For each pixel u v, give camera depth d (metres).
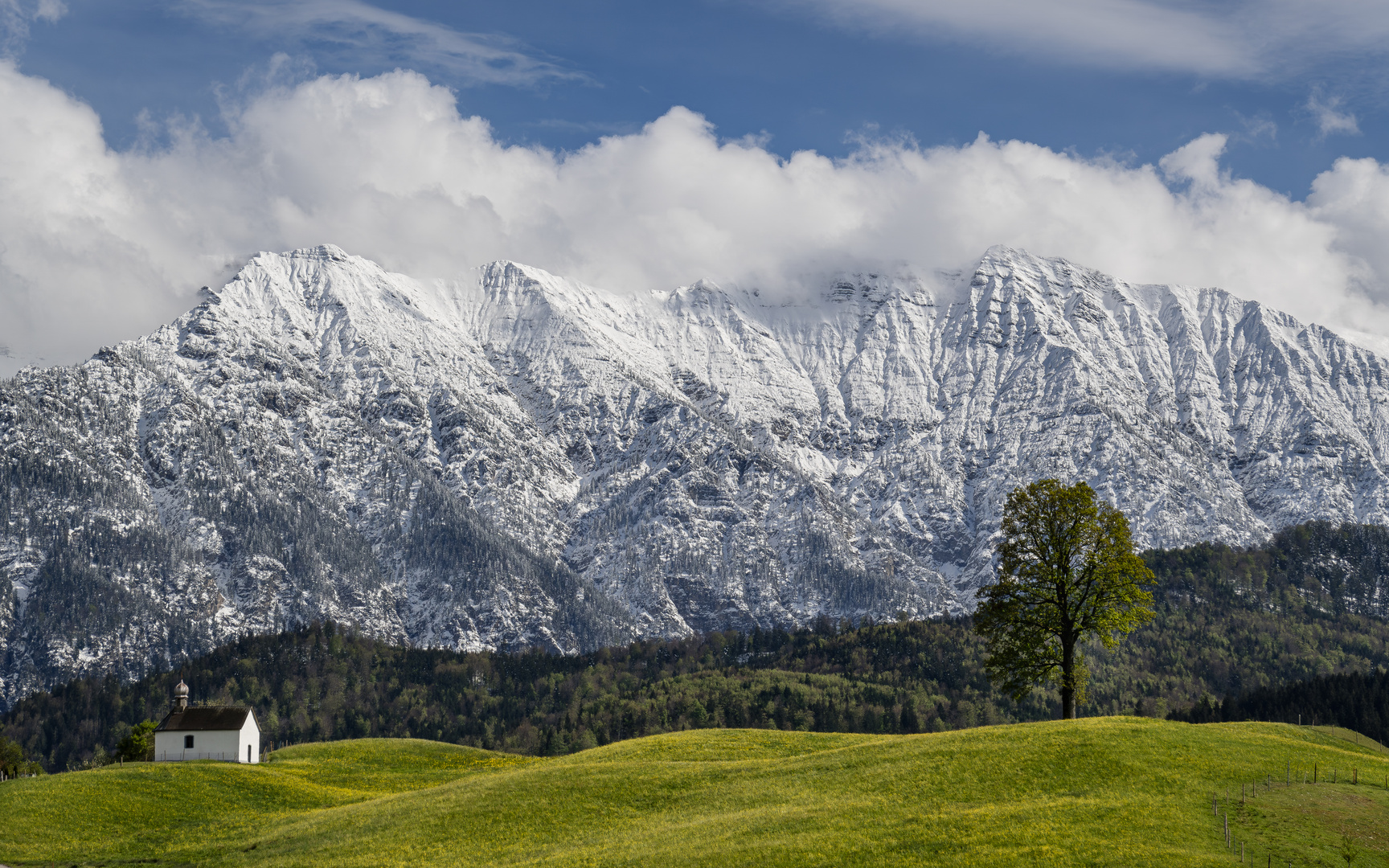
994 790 76.44
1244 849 63.44
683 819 80.75
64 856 89.19
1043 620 99.75
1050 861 63.84
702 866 69.44
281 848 86.00
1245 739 85.00
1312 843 63.81
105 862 87.50
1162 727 87.69
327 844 84.94
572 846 77.69
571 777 93.69
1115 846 64.69
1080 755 80.06
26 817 96.62
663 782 90.56
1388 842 64.00
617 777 92.62
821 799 79.69
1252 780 74.25
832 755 93.25
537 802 88.06
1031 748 82.75
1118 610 98.75
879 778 82.31
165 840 92.81
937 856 66.56
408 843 82.38
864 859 67.44
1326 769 76.62
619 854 74.06
